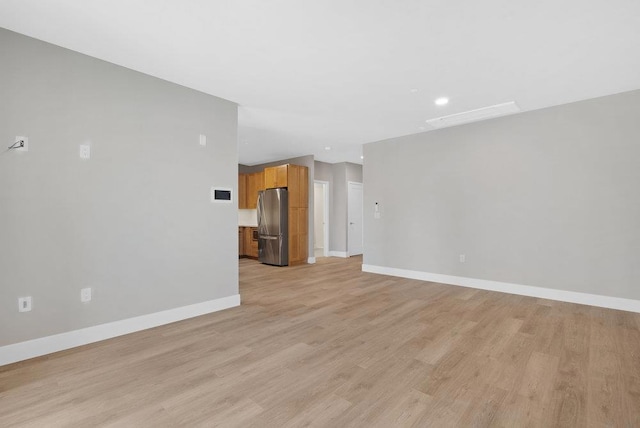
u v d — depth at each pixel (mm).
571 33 2303
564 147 3824
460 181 4727
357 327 2988
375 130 5039
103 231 2732
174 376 2084
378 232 5758
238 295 3756
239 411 1711
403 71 2947
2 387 1943
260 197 7109
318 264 6934
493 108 3973
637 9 2010
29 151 2361
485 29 2266
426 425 1596
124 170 2865
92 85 2680
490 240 4430
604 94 3520
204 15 2104
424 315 3334
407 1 1959
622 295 3463
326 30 2287
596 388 1925
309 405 1766
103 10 2043
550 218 3934
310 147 6352
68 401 1801
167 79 3146
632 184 3396
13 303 2283
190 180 3348
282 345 2580
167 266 3150
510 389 1923
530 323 3070
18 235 2311
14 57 2305
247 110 4070
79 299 2592
